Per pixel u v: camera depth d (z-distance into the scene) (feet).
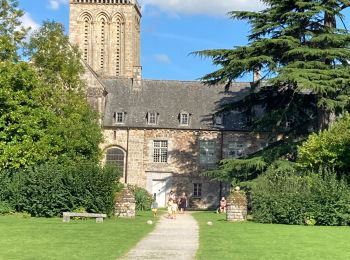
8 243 59.11
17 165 107.76
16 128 110.63
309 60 123.85
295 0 123.95
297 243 64.95
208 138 188.96
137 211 145.79
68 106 132.77
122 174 187.73
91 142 133.90
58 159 120.16
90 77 188.65
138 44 264.72
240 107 135.95
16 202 101.55
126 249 55.83
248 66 122.83
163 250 55.98
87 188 99.81
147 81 201.46
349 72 119.24
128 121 189.37
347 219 95.91
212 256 52.13
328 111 126.21
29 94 116.67
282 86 129.90
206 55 128.57
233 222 99.19
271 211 99.86
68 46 139.95
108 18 244.22
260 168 122.83
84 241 61.62
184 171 187.42
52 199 99.55
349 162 110.01
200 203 185.98
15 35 133.80
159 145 189.06
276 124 129.08
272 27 125.49
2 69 111.55
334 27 128.77
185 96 198.08
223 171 127.65
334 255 54.85
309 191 99.50
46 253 51.93
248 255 53.36
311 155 112.47
